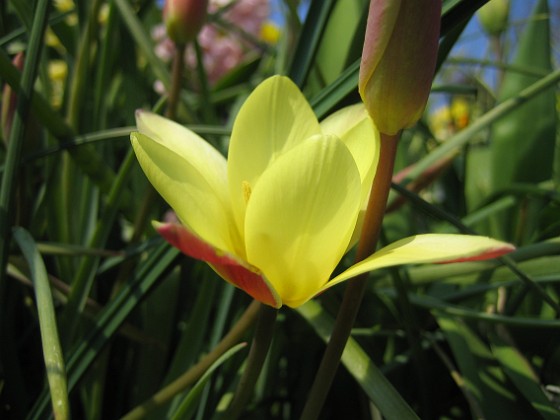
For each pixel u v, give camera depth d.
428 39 0.16
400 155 0.45
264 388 0.33
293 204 0.16
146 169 0.16
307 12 0.29
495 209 0.40
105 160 0.39
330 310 0.30
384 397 0.22
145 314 0.31
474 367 0.28
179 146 0.20
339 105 0.26
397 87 0.16
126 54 0.37
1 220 0.23
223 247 0.17
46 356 0.18
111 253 0.28
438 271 0.32
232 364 0.29
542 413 0.25
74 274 0.34
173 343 0.34
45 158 0.37
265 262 0.17
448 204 0.52
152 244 0.29
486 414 0.26
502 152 0.44
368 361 0.23
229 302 0.30
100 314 0.25
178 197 0.16
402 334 0.32
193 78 0.70
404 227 0.44
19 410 0.27
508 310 0.34
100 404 0.29
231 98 0.53
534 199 0.41
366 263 0.16
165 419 0.27
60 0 0.61
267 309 0.18
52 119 0.29
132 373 0.32
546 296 0.25
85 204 0.35
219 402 0.28
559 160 0.50
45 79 0.39
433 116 0.88
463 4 0.24
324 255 0.17
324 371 0.18
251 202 0.16
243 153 0.19
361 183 0.17
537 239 0.39
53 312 0.20
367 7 0.28
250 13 0.79
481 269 0.31
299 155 0.16
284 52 0.45
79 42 0.34
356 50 0.29
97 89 0.35
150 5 0.38
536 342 0.34
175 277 0.31
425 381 0.30
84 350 0.25
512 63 0.46
